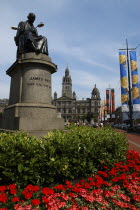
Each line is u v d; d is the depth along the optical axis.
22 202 2.98
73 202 3.10
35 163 3.63
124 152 5.48
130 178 3.97
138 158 5.70
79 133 5.34
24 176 3.43
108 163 4.57
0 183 3.62
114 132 6.88
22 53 7.67
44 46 7.75
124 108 24.45
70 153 4.05
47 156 3.80
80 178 4.18
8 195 3.21
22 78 7.36
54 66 7.88
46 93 7.45
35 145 3.87
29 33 7.61
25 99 7.10
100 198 3.13
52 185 3.83
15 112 6.81
